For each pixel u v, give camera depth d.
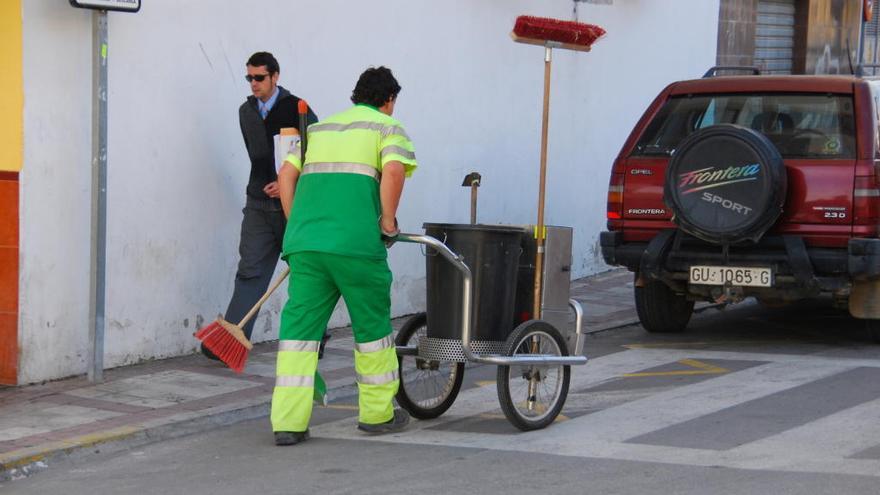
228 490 6.18
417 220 11.47
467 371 9.33
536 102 12.96
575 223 13.73
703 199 9.28
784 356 9.68
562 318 7.64
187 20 9.21
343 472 6.47
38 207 8.24
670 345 10.29
